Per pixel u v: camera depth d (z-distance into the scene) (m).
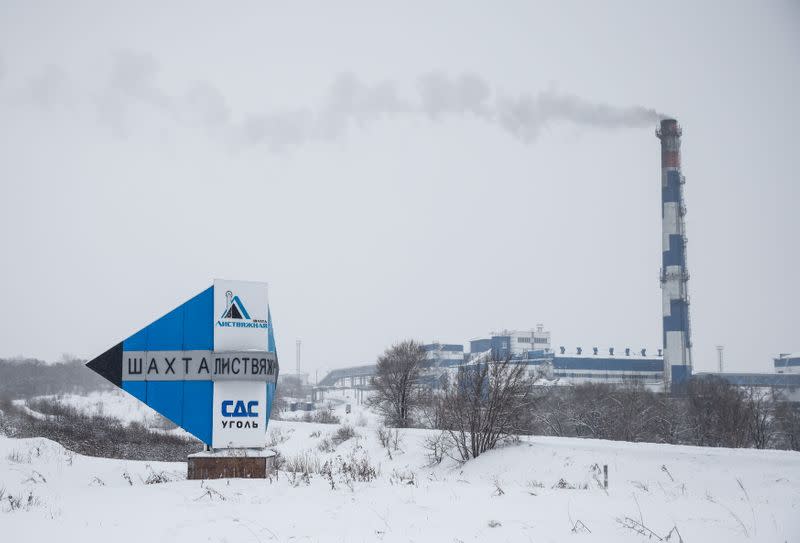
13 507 12.45
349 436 51.56
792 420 62.44
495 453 38.09
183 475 19.62
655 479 28.20
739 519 11.82
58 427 44.22
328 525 11.22
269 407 18.84
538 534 10.62
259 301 18.41
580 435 61.16
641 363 136.75
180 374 17.75
